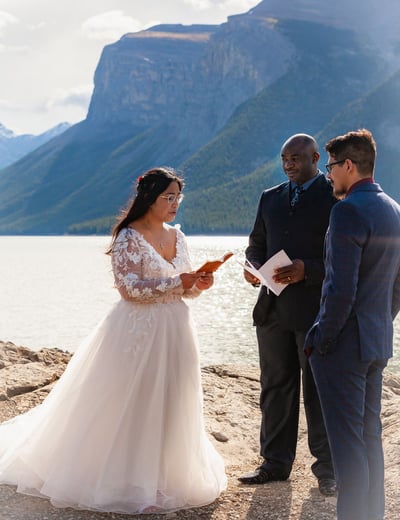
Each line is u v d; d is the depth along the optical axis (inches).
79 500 155.7
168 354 162.9
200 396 167.9
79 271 2501.2
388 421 200.1
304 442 208.7
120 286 162.6
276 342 174.9
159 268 164.7
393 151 5959.6
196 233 6776.6
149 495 155.5
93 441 159.2
